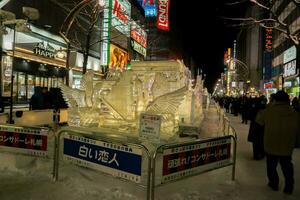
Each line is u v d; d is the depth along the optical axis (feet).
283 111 19.20
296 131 18.98
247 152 32.89
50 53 74.33
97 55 109.40
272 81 182.09
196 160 17.87
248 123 69.05
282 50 168.76
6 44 57.36
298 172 24.89
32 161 23.67
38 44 69.00
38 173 20.99
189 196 17.99
